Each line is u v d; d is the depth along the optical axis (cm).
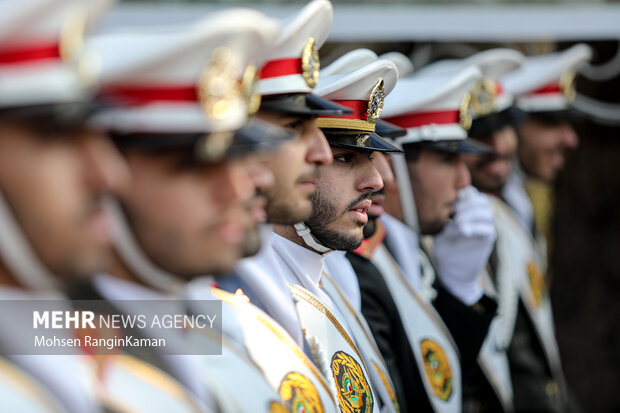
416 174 769
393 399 656
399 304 739
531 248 1076
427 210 772
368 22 998
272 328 488
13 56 300
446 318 816
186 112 360
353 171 577
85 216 314
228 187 369
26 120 298
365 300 704
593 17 1075
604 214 1326
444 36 1023
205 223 365
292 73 505
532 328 1052
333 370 557
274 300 522
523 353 1024
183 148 360
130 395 368
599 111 1283
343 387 559
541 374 1033
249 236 394
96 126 315
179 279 374
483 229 825
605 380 1334
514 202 1159
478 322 812
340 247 580
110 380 366
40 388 321
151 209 360
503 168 963
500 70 948
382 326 708
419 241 822
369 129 582
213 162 366
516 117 988
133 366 378
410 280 765
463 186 780
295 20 504
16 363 319
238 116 371
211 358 437
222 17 368
